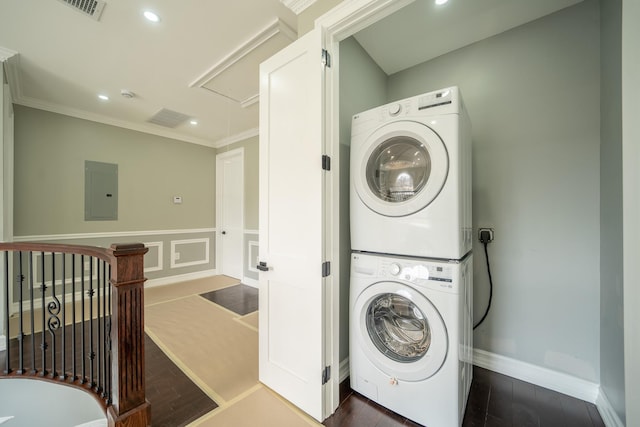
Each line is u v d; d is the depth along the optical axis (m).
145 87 2.77
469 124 1.69
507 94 1.87
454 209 1.31
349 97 1.88
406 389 1.42
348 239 1.87
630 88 1.14
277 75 1.64
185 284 4.19
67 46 2.10
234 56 2.23
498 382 1.76
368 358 1.56
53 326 1.71
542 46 1.75
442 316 1.32
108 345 1.51
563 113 1.69
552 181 1.72
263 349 1.73
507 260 1.86
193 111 3.39
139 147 3.90
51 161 3.17
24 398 1.70
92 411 1.62
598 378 1.56
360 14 1.37
